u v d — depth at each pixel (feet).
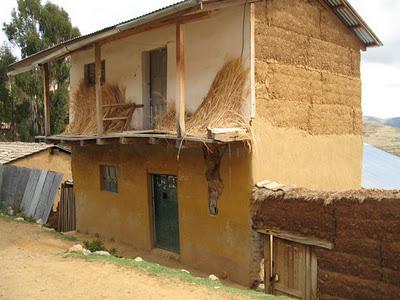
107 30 29.66
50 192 46.96
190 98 32.50
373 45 39.55
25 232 36.45
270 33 30.19
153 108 37.24
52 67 110.93
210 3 24.62
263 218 28.02
